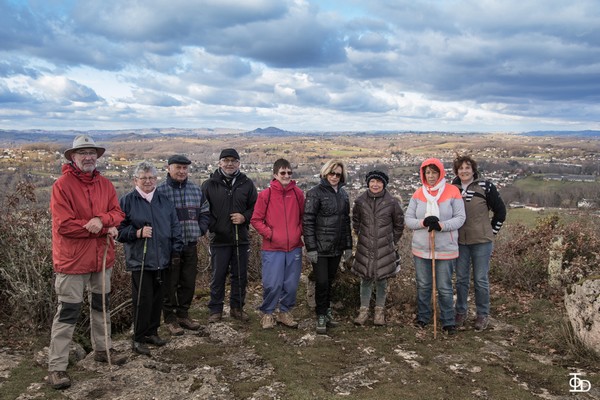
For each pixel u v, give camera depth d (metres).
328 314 5.12
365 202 5.04
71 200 3.59
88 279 3.79
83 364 3.96
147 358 4.13
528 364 4.09
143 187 4.25
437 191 4.95
